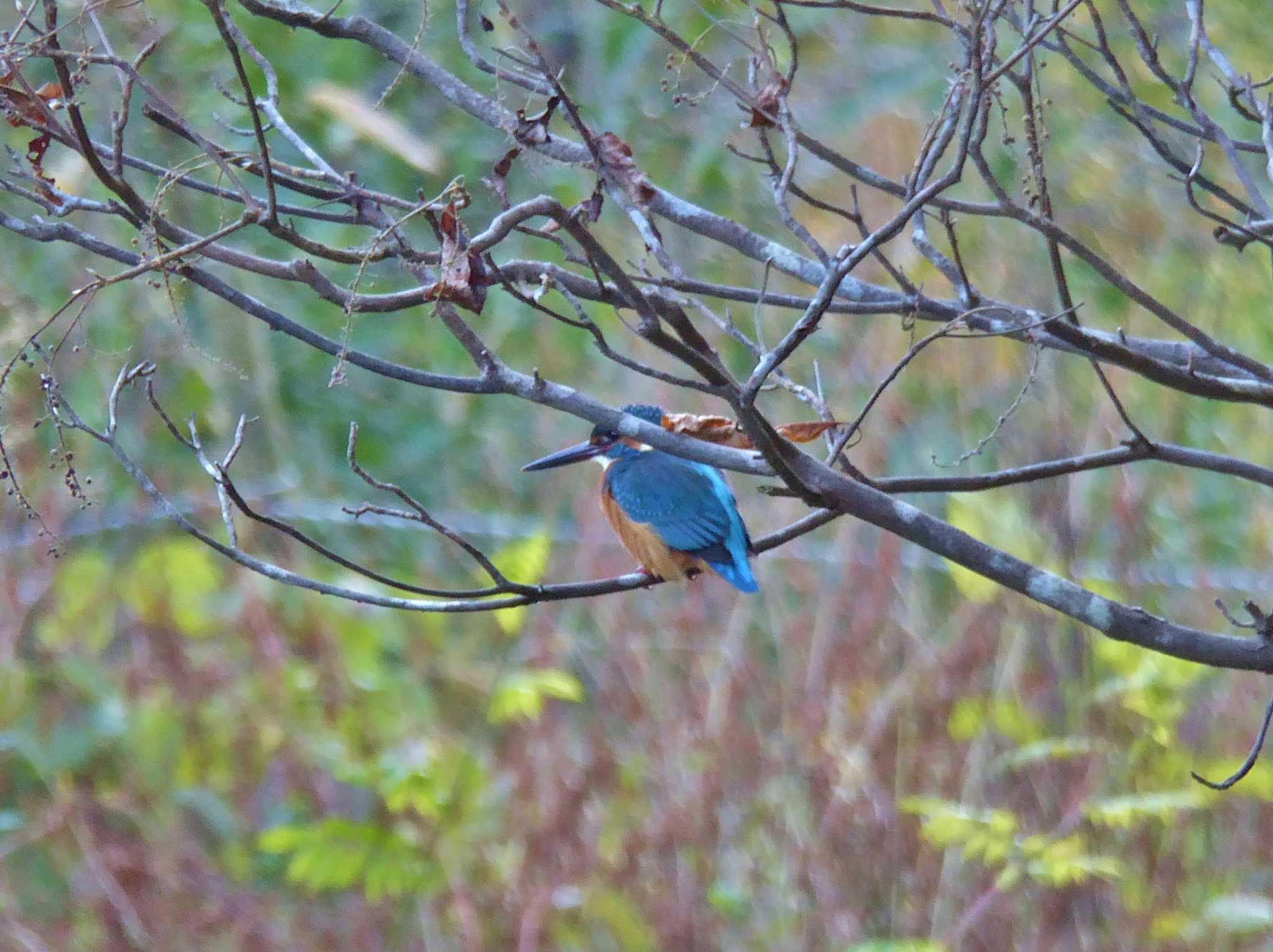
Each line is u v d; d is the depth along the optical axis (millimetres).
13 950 10062
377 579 5879
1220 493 12492
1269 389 5852
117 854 10477
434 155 11297
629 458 8898
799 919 10070
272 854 10781
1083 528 11562
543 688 10648
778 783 10516
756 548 6590
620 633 11383
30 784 10914
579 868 10297
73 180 10039
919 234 6512
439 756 10633
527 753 10695
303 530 12602
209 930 10328
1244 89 6289
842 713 10719
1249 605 5613
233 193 5938
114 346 12352
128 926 10234
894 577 11148
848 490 5617
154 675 11102
